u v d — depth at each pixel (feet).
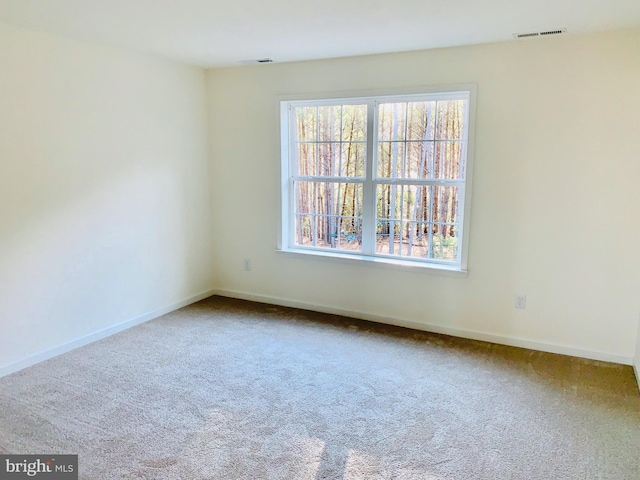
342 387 9.38
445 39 10.36
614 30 9.59
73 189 10.89
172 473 6.75
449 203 12.20
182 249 14.35
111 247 11.98
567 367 10.34
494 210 11.28
